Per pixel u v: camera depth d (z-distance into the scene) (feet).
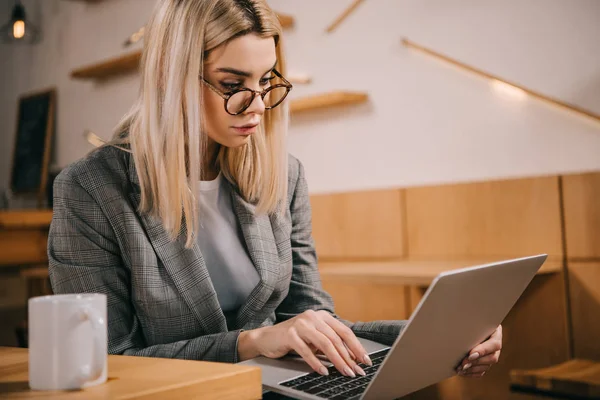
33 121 15.35
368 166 9.23
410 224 8.55
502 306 3.06
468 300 2.64
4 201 16.08
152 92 3.51
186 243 3.56
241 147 3.99
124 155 3.76
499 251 7.67
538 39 7.50
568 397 5.38
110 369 2.30
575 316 6.97
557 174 7.19
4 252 12.41
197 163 3.53
